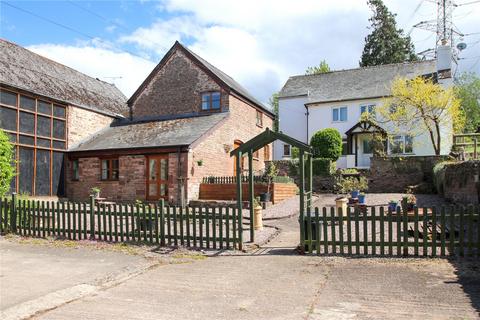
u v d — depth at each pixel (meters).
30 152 20.11
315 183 23.73
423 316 5.10
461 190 14.98
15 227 12.24
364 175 23.14
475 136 19.05
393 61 49.19
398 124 26.56
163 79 26.66
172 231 11.89
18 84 19.48
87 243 10.77
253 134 28.05
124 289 6.63
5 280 7.10
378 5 51.06
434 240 8.35
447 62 28.25
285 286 6.64
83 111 24.03
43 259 8.94
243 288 6.59
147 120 26.27
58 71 25.17
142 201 20.36
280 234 12.18
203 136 20.83
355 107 30.53
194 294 6.30
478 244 8.14
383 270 7.49
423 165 21.55
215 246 10.02
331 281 6.87
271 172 20.28
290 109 34.09
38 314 5.41
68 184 22.52
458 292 6.03
